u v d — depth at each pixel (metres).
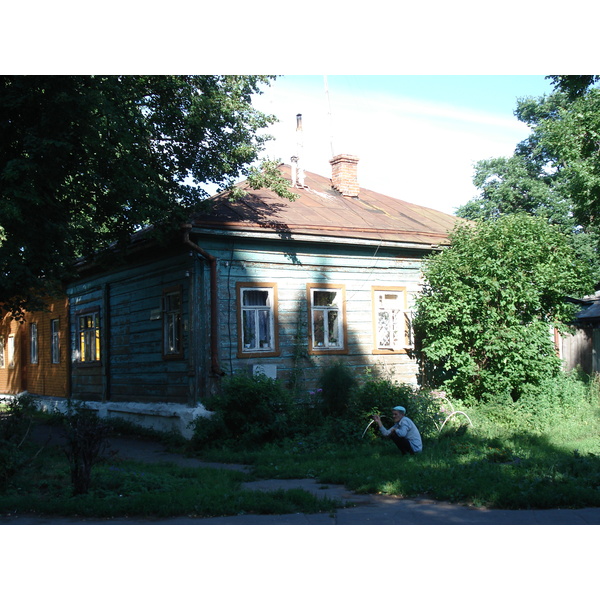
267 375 15.24
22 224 11.20
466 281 16.55
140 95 13.50
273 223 15.45
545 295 16.83
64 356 22.66
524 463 9.92
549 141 17.33
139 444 15.08
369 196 22.36
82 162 12.14
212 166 14.50
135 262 17.83
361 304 17.28
